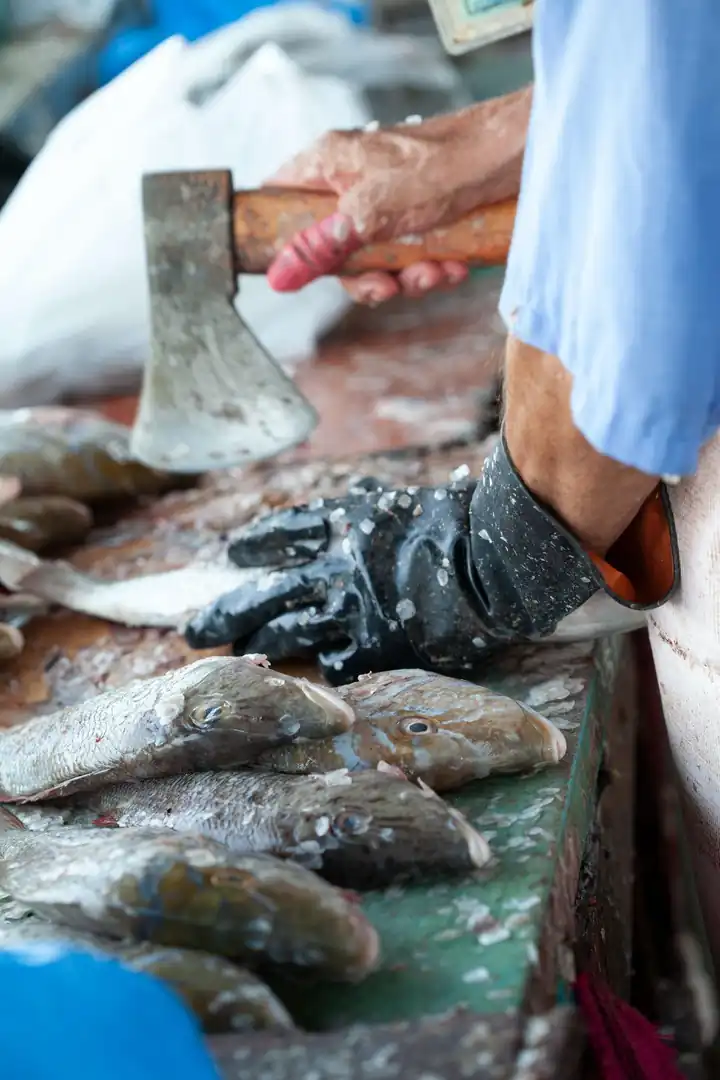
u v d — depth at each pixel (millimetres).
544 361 938
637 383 802
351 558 1371
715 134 765
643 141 767
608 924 1452
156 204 1480
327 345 3393
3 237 3090
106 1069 736
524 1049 824
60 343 3055
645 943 1651
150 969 848
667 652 1190
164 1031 758
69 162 3104
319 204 1448
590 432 852
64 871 956
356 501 1452
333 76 3977
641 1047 1060
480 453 2285
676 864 1809
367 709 1188
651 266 778
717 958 1357
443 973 904
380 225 1410
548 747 1167
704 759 1202
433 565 1296
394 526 1353
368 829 1003
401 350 3258
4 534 2057
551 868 1029
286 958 877
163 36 4500
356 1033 819
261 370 1595
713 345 796
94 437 2326
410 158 1388
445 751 1133
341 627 1376
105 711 1235
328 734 1124
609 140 792
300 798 1046
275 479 2354
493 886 1007
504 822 1099
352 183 1419
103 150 3094
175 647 1729
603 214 800
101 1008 760
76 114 3229
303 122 3326
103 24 4652
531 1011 880
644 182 771
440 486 1362
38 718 1413
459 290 3795
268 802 1062
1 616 1895
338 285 3320
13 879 1002
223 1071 787
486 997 871
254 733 1121
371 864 1010
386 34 4555
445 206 1396
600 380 828
